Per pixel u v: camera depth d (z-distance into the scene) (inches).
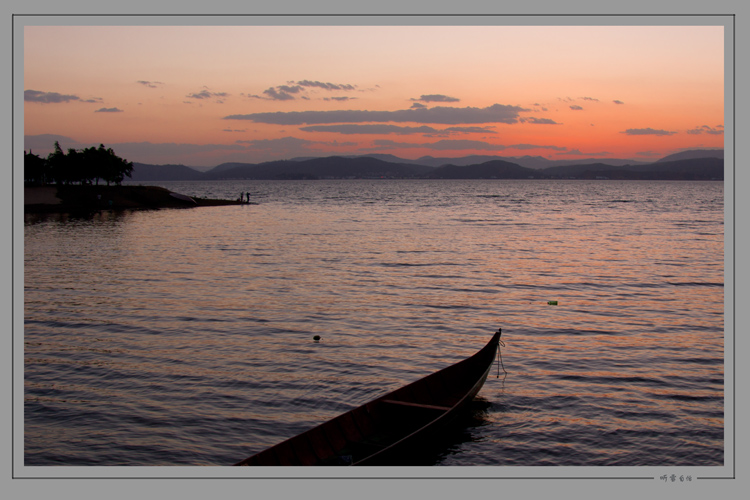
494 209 4574.3
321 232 2566.4
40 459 508.4
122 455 517.3
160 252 1866.4
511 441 560.1
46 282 1328.7
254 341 864.3
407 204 5359.3
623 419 606.2
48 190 3909.9
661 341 885.2
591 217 3666.3
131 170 4512.8
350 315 1030.4
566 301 1168.8
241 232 2536.9
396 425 565.6
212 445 538.3
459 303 1140.5
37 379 696.4
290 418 598.9
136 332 905.5
